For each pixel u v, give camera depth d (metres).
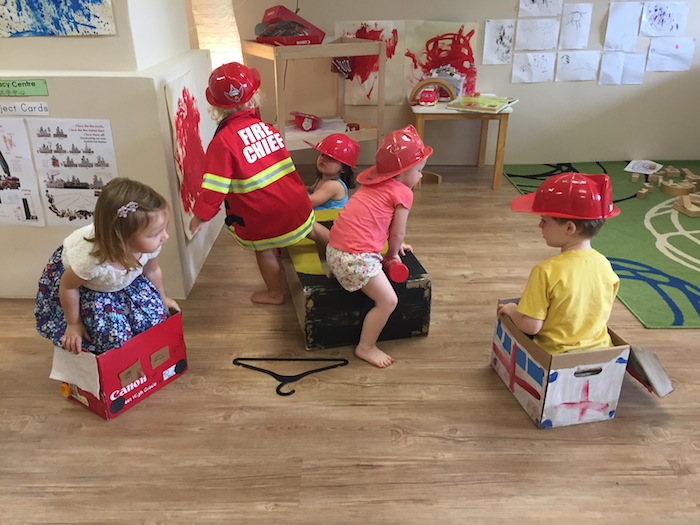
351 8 3.57
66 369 1.70
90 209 2.15
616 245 2.75
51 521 1.38
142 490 1.46
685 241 2.79
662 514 1.40
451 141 3.90
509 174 3.76
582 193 1.52
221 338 2.08
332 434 1.64
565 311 1.58
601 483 1.48
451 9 3.58
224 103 2.01
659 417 1.71
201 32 3.06
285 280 2.50
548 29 3.62
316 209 2.45
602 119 3.86
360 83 3.73
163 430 1.65
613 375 1.62
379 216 1.84
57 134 2.04
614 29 3.62
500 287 2.41
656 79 3.76
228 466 1.53
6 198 2.14
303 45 3.07
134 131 2.04
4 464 1.54
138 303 1.75
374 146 3.90
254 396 1.79
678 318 2.17
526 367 1.68
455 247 2.76
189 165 2.33
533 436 1.63
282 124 3.15
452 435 1.64
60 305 1.70
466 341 2.06
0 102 2.00
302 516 1.39
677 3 3.58
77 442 1.61
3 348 2.02
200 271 2.56
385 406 1.75
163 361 1.79
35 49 2.03
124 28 2.00
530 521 1.38
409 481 1.49
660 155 3.96
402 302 2.00
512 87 3.76
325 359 1.96
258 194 2.01
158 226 1.55
